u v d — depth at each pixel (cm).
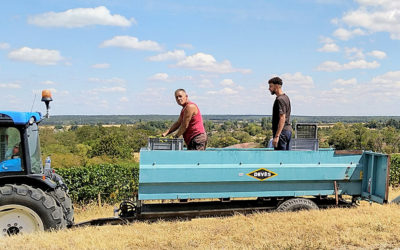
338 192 700
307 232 572
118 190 1448
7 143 609
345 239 538
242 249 505
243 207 705
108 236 568
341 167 693
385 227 586
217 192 648
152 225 630
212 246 520
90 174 1361
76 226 641
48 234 564
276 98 706
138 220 659
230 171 643
